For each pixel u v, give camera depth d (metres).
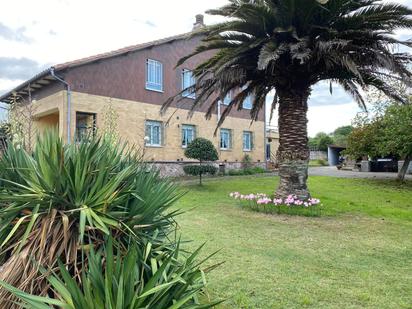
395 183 17.52
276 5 9.21
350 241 6.60
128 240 2.58
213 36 10.28
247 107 24.11
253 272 4.73
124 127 16.80
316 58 9.45
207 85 10.77
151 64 18.33
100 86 15.91
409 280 4.57
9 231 2.58
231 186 14.90
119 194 2.65
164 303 2.11
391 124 16.38
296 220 8.47
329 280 4.51
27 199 2.49
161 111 12.48
